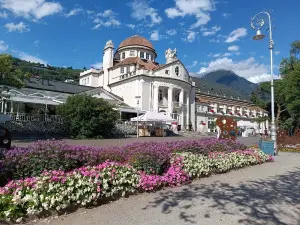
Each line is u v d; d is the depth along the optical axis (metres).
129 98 44.75
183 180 7.43
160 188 6.88
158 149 8.30
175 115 46.53
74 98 24.75
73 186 5.11
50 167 5.91
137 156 7.39
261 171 10.04
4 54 19.00
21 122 23.80
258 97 87.69
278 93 48.50
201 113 57.84
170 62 46.28
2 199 4.47
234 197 6.22
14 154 5.95
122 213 5.07
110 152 7.59
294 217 4.98
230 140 12.78
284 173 9.70
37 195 4.69
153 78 44.16
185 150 9.41
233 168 10.12
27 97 26.23
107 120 24.98
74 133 24.09
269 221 4.74
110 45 52.12
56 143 6.89
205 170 8.44
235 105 70.94
